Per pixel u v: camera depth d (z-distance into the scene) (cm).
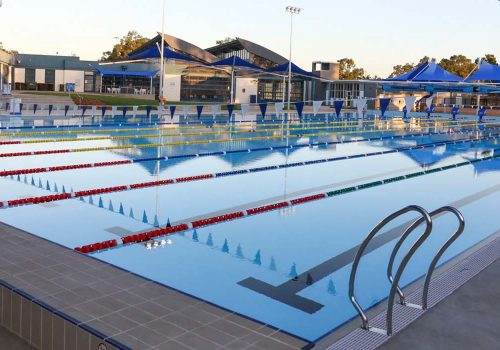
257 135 1608
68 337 264
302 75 3325
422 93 3669
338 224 569
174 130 1688
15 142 1206
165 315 273
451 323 275
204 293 366
